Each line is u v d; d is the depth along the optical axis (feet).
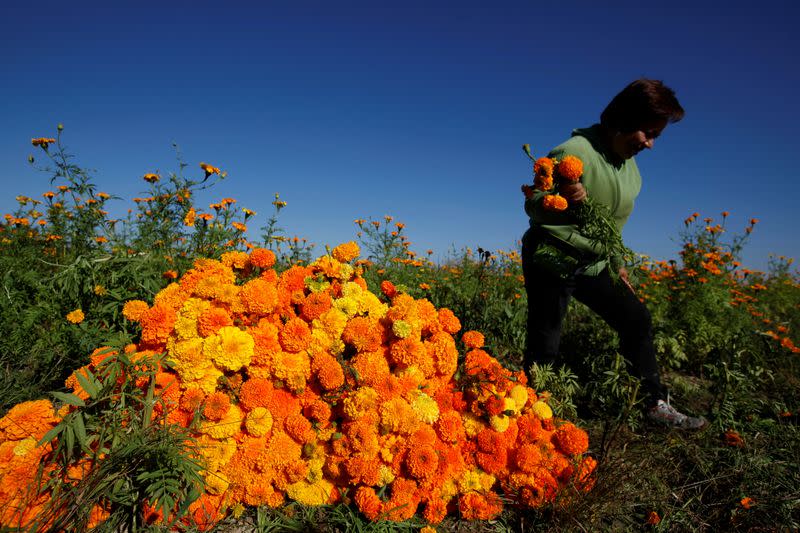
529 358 8.95
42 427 4.84
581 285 8.53
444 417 6.09
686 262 15.88
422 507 6.16
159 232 11.34
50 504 4.41
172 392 5.51
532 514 6.23
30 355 8.26
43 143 11.14
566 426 6.54
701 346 13.35
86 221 11.87
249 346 5.68
